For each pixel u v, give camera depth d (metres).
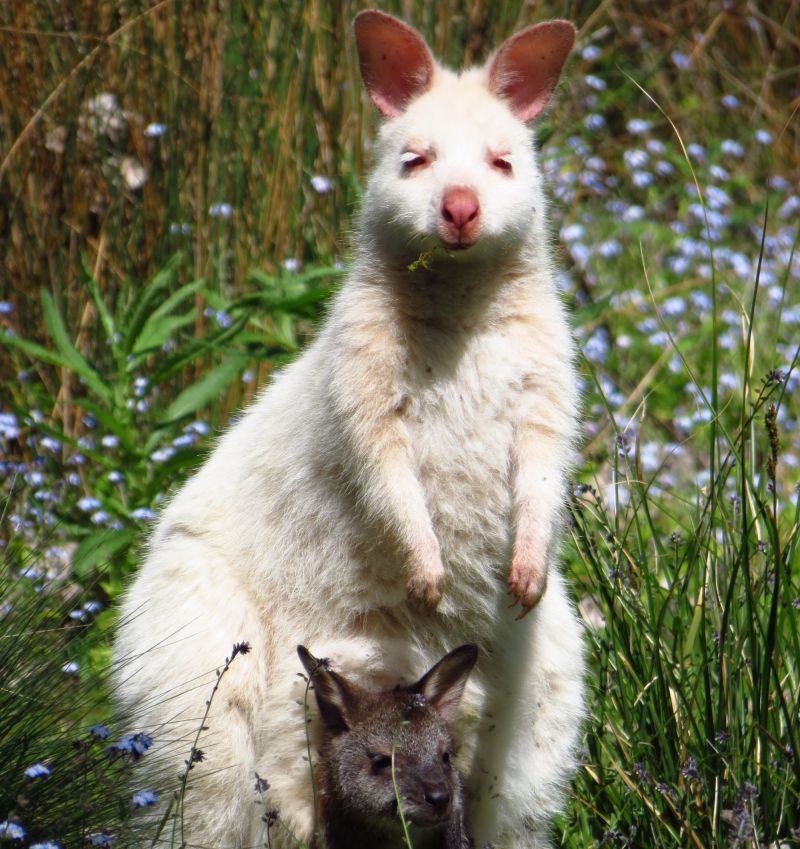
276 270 14.57
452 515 9.05
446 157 8.88
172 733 8.68
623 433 10.71
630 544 11.53
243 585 9.30
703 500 12.54
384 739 8.58
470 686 9.24
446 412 8.96
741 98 24.03
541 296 9.20
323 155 15.21
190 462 12.13
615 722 9.47
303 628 9.30
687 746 8.88
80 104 15.07
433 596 8.61
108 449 13.83
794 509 13.14
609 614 9.60
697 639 9.64
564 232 17.66
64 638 9.29
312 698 8.90
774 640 8.62
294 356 12.23
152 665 8.98
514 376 8.98
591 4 22.88
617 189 21.28
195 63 14.93
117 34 14.70
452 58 16.59
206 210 14.91
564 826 9.56
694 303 17.42
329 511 9.16
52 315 12.95
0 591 9.16
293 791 8.80
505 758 9.39
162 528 9.80
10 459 14.06
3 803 7.73
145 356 13.16
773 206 20.66
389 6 15.79
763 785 8.41
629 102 23.23
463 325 8.98
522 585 8.64
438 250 8.76
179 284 14.77
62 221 15.09
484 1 17.09
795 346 16.20
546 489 8.88
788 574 8.98
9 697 8.35
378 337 8.88
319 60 15.22
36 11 14.95
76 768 8.00
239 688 8.90
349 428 8.86
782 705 8.41
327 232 15.05
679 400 15.97
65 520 12.41
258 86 15.01
